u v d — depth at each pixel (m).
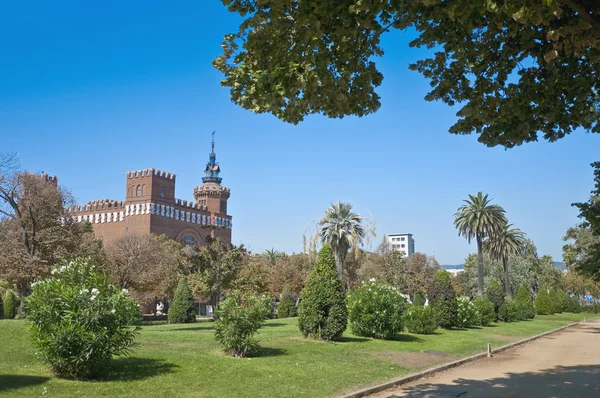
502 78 8.56
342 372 12.80
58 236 30.39
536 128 9.06
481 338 25.03
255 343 14.20
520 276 70.62
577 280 79.56
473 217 52.78
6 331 14.02
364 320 19.89
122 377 10.23
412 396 11.12
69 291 9.96
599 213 9.67
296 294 52.00
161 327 24.66
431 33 8.52
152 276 33.84
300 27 7.01
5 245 29.22
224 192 97.75
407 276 49.69
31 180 30.53
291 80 7.15
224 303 14.19
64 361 9.67
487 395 11.28
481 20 7.48
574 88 8.59
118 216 83.88
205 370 11.43
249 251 31.53
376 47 8.41
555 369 15.82
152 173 81.81
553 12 5.91
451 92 9.18
